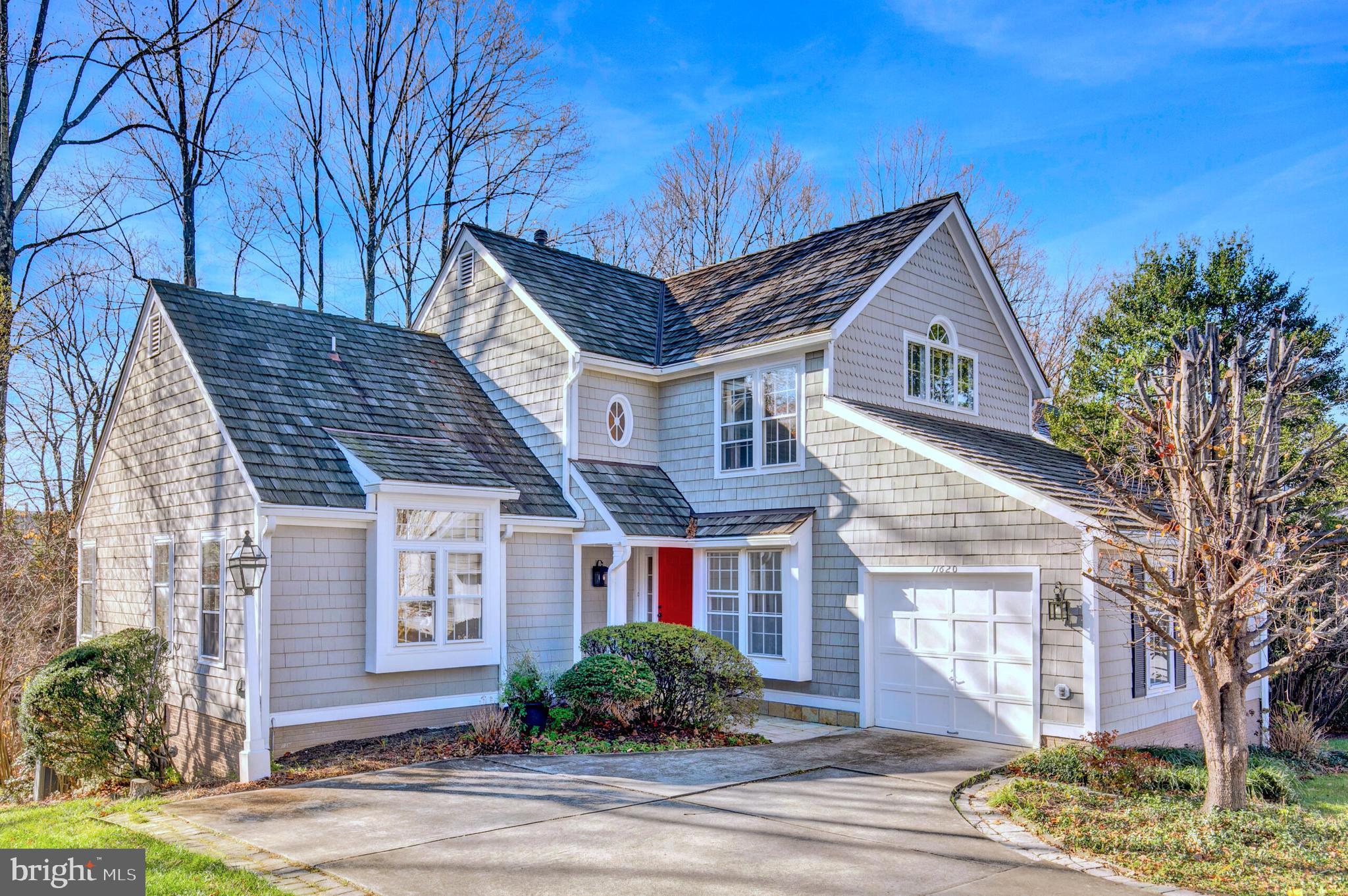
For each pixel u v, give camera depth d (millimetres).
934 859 6914
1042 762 9758
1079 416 21281
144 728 12242
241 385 12922
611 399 15656
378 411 14219
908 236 15289
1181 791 9086
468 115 27719
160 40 20656
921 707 12469
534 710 12094
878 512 12984
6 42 18750
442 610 12508
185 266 23641
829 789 9156
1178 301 21609
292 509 11227
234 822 7941
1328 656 14570
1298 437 13516
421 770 10070
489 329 16781
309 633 11453
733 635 14453
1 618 15719
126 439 15188
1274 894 6246
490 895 6082
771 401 14609
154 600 13844
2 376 18031
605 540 14148
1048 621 11188
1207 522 7996
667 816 8086
